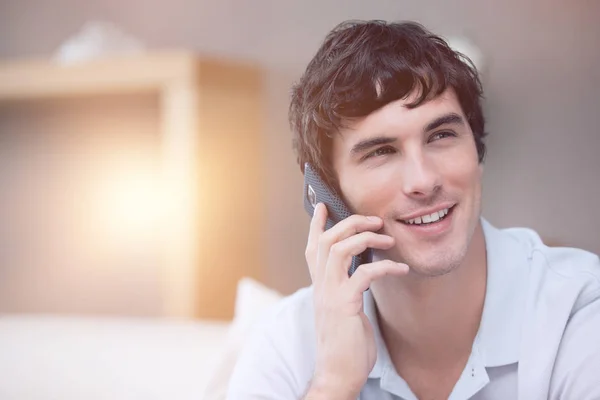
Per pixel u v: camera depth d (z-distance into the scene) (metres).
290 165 3.68
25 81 3.59
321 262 1.33
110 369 2.19
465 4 3.45
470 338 1.34
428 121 1.21
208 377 2.07
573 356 1.28
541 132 3.39
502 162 3.44
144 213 3.81
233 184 3.54
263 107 3.72
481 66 3.42
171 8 3.90
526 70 3.40
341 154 1.29
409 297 1.31
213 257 3.44
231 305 3.51
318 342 1.33
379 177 1.25
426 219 1.24
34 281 4.03
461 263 1.29
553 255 1.39
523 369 1.29
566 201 3.38
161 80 3.36
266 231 3.70
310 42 3.66
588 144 3.34
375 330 1.39
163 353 2.25
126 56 3.42
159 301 3.82
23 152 3.99
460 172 1.23
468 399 1.32
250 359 1.51
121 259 3.88
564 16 3.35
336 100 1.24
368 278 1.29
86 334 2.46
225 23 3.81
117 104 3.82
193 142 3.32
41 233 4.00
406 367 1.39
